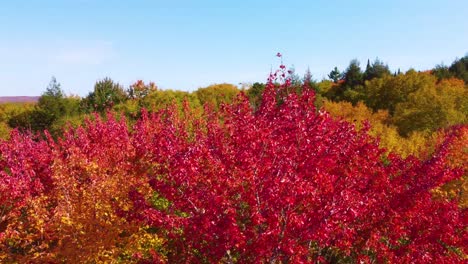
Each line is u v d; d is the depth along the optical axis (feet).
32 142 61.26
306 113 29.73
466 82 177.06
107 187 37.06
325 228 20.70
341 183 25.22
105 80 139.44
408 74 155.74
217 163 23.91
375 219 26.61
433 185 26.30
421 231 26.76
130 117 116.78
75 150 42.70
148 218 25.59
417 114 113.91
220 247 22.59
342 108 134.92
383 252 26.55
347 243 25.09
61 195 37.73
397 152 78.64
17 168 43.39
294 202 21.86
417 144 84.28
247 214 24.73
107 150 52.54
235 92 153.38
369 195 26.30
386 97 156.15
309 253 27.30
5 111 147.33
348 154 28.25
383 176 28.09
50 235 39.40
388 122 122.31
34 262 34.99
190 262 28.07
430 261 25.73
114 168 45.91
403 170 30.58
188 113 82.38
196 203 23.57
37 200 38.65
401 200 26.35
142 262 29.07
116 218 33.99
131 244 34.22
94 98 133.49
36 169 49.14
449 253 27.84
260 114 33.14
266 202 22.11
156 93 129.49
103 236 33.27
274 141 24.34
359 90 171.83
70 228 33.81
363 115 126.41
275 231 20.84
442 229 25.39
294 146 25.38
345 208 21.04
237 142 25.67
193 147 23.99
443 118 111.04
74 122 107.04
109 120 70.28
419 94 124.77
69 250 32.81
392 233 26.84
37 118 121.80
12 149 51.06
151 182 25.35
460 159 61.93
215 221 22.48
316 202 22.44
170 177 25.03
